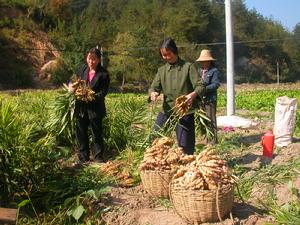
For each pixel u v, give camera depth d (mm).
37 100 5910
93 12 40031
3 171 3342
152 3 39312
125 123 5020
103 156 4699
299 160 3963
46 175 3635
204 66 4965
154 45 30984
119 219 3068
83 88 4324
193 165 2902
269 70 44812
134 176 3785
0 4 28406
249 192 3342
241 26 45188
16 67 25375
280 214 2867
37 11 29750
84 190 3424
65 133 4777
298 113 6977
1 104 3557
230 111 6812
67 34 29938
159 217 3018
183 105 3492
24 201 2982
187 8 37312
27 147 3477
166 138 3418
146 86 28422
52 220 3070
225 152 4594
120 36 31125
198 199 2744
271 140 4199
